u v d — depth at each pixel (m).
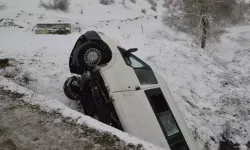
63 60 7.75
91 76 4.87
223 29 21.53
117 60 5.00
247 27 25.91
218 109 8.30
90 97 5.12
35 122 3.38
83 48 4.91
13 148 2.87
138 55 9.80
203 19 17.20
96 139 3.19
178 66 9.99
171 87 8.34
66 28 10.98
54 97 5.76
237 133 7.58
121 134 3.32
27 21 11.45
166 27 19.33
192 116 7.36
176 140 4.31
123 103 4.34
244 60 14.67
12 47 7.97
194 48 12.86
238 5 26.25
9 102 3.75
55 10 13.93
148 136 4.08
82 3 17.05
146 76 5.16
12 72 5.97
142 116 4.30
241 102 9.09
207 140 6.77
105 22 14.68
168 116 4.59
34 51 7.84
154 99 4.75
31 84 5.84
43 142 3.03
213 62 12.02
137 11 20.69
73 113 3.67
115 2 20.42
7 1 13.12
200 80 9.68
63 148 2.97
